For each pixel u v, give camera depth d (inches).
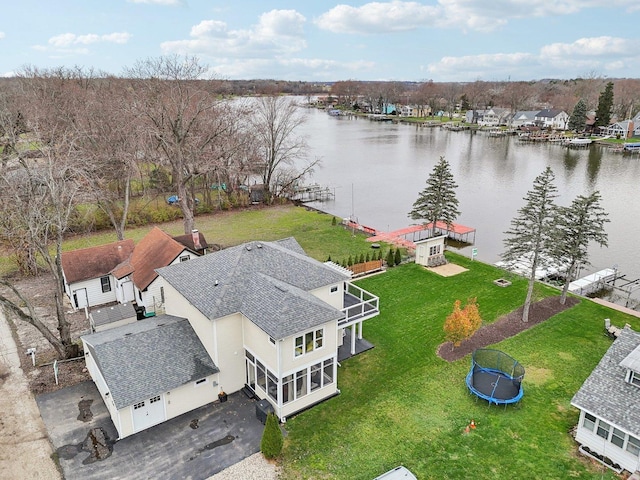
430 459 764.6
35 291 1425.9
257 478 729.6
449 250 1815.9
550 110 5974.4
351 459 766.5
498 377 972.6
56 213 1041.5
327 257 1716.3
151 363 861.8
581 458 770.2
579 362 1042.7
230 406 903.7
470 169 3533.5
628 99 6048.2
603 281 1552.7
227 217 2295.8
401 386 957.8
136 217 2113.7
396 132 5954.7
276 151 2600.9
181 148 1803.6
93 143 2121.1
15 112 1968.5
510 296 1378.0
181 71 1815.9
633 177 3206.2
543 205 1194.0
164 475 733.9
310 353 866.8
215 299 908.6
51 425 847.1
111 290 1378.0
